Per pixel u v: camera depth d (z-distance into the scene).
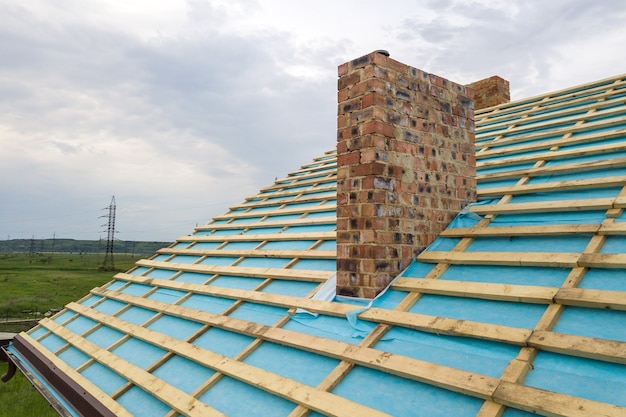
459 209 4.32
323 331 3.46
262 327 3.83
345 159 3.88
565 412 1.92
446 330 2.82
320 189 7.32
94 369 4.80
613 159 3.89
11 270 72.88
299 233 5.81
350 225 3.77
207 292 5.24
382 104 3.71
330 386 2.77
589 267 2.88
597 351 2.18
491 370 2.43
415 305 3.32
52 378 5.07
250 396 3.11
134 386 4.05
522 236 3.56
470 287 3.15
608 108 5.54
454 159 4.34
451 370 2.47
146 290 6.51
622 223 3.06
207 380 3.50
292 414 2.69
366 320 3.33
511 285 2.98
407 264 3.78
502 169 4.98
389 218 3.66
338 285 3.83
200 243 7.74
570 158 4.46
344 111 3.93
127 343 5.01
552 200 3.91
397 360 2.72
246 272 5.27
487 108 8.51
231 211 8.84
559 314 2.61
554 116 6.08
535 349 2.42
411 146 3.92
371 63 3.71
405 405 2.44
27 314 32.12
